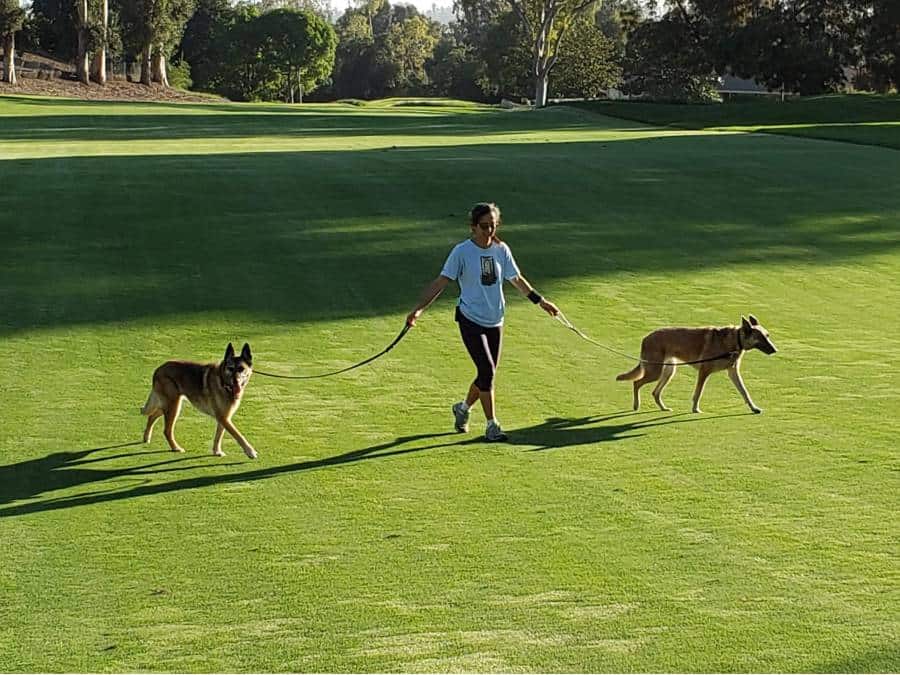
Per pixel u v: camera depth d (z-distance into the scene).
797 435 9.49
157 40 89.19
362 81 129.38
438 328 13.20
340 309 13.85
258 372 10.78
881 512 7.60
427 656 5.64
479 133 40.75
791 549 6.95
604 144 32.28
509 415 10.16
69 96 78.00
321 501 7.91
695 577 6.55
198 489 8.19
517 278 9.58
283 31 106.31
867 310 14.33
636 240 18.03
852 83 78.88
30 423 9.72
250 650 5.72
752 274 16.06
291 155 27.67
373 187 21.88
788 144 32.25
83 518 7.61
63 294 14.12
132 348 12.10
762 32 70.19
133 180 22.25
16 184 21.58
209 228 17.94
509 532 7.27
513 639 5.80
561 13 84.56
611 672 5.46
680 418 10.10
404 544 7.09
